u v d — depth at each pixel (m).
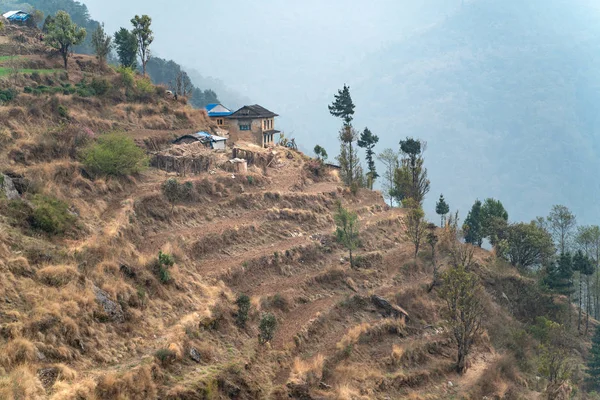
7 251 34.12
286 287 52.53
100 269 37.31
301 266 57.78
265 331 42.53
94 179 53.41
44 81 74.19
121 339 34.06
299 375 40.12
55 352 29.84
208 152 73.62
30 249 35.38
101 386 29.02
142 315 37.12
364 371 46.06
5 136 52.50
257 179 70.50
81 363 30.58
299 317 49.19
